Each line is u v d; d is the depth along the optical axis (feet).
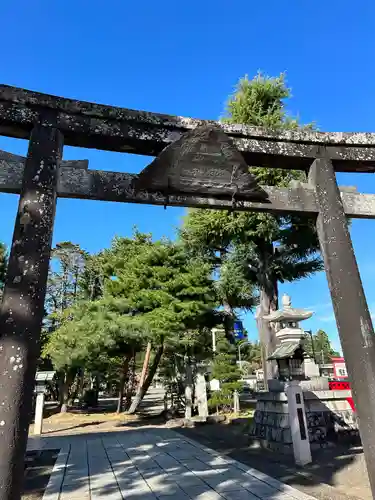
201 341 60.90
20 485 9.49
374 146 16.61
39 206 12.23
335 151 16.31
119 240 73.26
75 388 92.58
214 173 14.66
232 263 60.08
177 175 14.40
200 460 27.94
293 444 26.91
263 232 53.36
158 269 57.67
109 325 50.01
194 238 61.72
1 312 10.66
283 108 57.16
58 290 93.30
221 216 54.60
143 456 30.42
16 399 9.91
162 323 52.75
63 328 57.36
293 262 57.98
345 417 34.32
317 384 35.32
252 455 30.60
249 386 114.01
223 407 62.08
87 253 95.25
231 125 15.12
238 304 68.74
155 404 94.58
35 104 13.38
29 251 11.52
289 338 35.70
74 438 42.16
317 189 15.67
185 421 52.90
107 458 30.12
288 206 15.42
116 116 14.12
